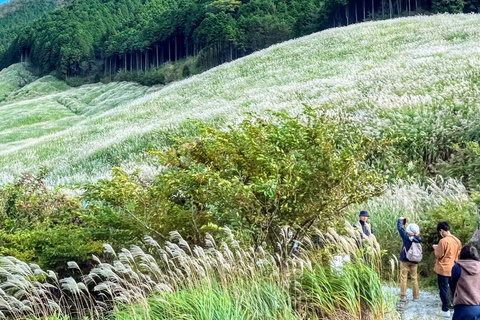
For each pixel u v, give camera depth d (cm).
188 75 9350
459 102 1595
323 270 679
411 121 1548
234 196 749
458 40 3319
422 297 736
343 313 618
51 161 2820
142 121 3484
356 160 804
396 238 929
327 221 795
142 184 923
